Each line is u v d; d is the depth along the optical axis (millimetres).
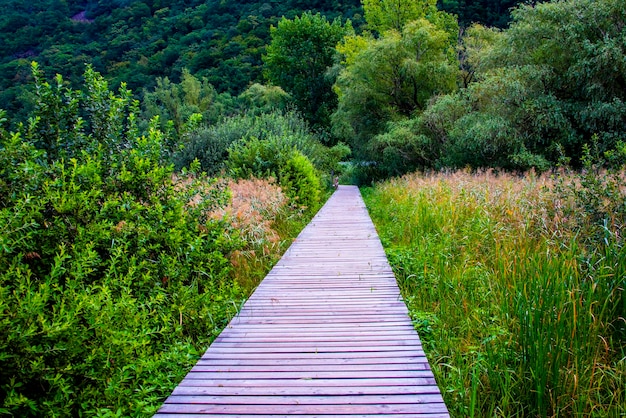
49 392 2391
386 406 2441
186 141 5352
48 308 2947
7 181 3500
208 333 3760
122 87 5043
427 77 23453
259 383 2729
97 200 4117
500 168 14734
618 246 4074
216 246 4832
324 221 10273
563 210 5391
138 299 3611
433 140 20656
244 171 12461
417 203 8758
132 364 2828
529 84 14414
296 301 4344
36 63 4414
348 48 32500
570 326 3066
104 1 59312
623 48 12508
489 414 2627
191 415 2391
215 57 51719
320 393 2592
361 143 26969
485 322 3625
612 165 5434
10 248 2771
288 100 41594
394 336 3418
